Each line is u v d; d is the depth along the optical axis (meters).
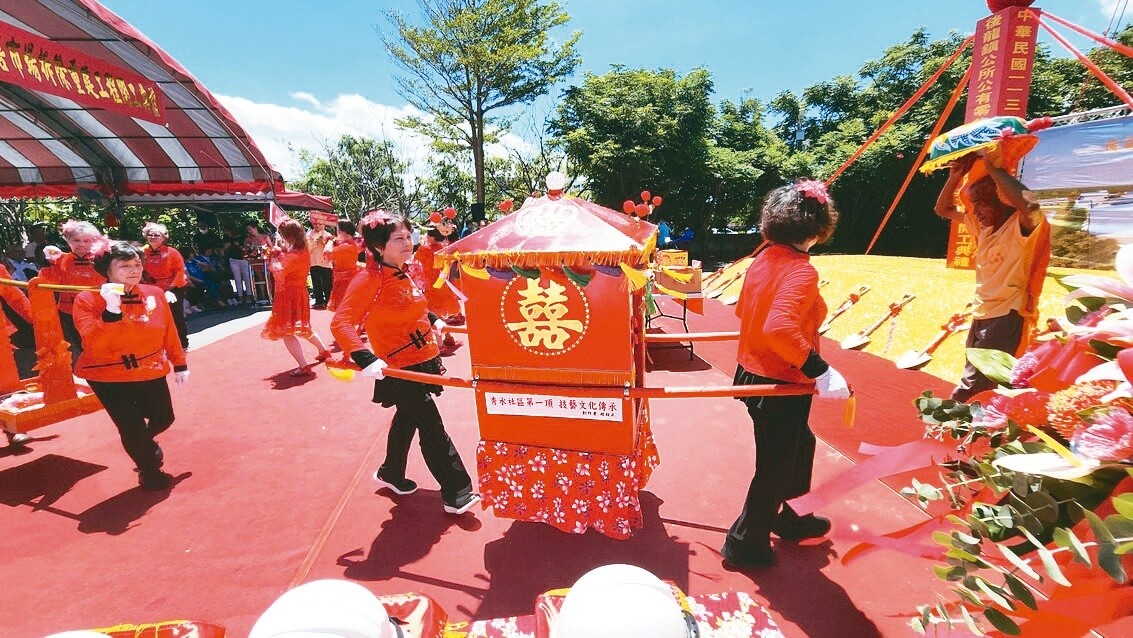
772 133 25.17
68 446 4.14
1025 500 1.02
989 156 2.89
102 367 3.12
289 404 5.00
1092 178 7.73
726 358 5.98
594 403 2.30
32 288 3.44
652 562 2.52
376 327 2.74
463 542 2.76
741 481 3.30
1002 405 1.13
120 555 2.75
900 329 5.81
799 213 1.99
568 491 2.47
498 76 21.03
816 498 1.32
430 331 2.90
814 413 4.11
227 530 2.95
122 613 2.34
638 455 2.54
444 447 2.94
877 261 8.99
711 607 1.82
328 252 7.27
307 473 3.59
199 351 7.22
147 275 6.61
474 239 2.26
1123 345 1.00
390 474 3.15
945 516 1.18
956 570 1.08
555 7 21.11
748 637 1.71
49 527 3.01
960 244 6.58
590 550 2.64
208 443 4.12
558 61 21.91
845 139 21.91
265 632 1.19
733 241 23.12
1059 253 7.28
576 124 21.77
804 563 2.45
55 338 3.58
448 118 22.22
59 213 15.79
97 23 5.82
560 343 2.26
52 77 4.24
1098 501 1.00
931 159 3.22
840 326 6.61
